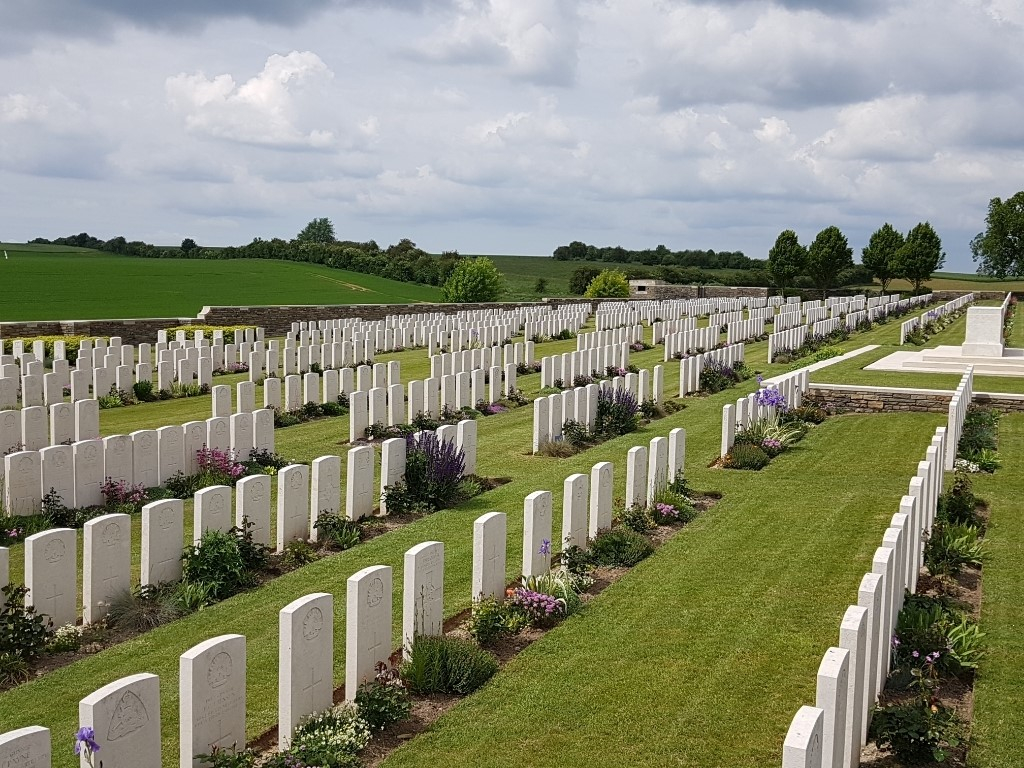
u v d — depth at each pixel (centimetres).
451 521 1559
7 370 2769
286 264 11512
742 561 1327
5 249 13975
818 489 1733
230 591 1251
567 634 1082
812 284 10875
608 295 8625
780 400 2194
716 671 977
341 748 805
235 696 805
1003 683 934
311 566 1350
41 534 1112
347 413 2639
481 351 3250
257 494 1387
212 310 4759
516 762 807
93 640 1107
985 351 3372
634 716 884
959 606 1144
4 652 1028
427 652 948
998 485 1748
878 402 2569
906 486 1745
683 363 2933
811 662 993
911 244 9344
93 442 1611
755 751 817
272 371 3269
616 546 1355
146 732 716
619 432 2336
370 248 13375
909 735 791
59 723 899
